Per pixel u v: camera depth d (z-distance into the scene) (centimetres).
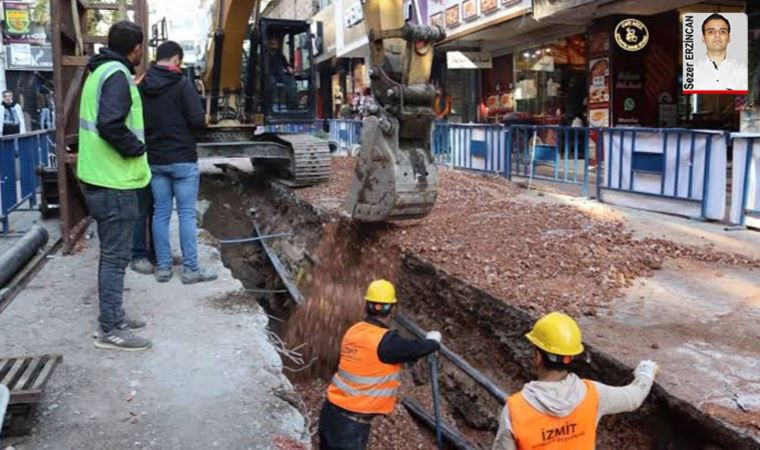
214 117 1355
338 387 438
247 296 610
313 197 1136
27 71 3247
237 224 1323
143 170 484
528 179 1239
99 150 466
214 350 489
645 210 970
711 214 875
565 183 1141
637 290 604
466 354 610
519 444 303
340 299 830
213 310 571
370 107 763
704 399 385
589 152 1077
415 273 728
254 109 1394
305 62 1409
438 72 2103
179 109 614
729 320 523
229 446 366
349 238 892
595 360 465
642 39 1392
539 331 315
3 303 572
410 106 741
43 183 943
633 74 1424
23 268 663
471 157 1424
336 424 431
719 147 852
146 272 674
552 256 704
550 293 588
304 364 766
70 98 728
